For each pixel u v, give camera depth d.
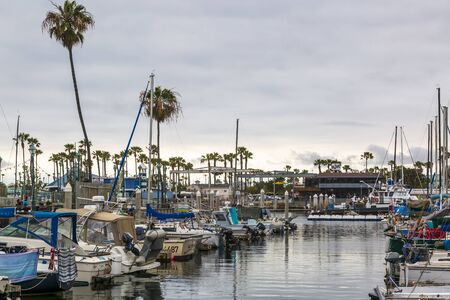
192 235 44.41
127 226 32.34
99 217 31.62
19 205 38.62
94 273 27.48
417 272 23.67
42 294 24.94
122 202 41.53
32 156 43.69
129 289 27.45
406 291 20.97
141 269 31.28
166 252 39.28
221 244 50.66
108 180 78.06
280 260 40.75
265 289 28.02
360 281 30.73
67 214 27.66
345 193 166.88
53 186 77.12
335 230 79.50
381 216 109.00
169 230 45.34
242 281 30.48
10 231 27.08
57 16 55.72
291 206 150.38
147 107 66.94
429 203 51.22
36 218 27.02
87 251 29.38
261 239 62.06
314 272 34.28
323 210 120.62
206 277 31.84
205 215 61.66
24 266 22.77
